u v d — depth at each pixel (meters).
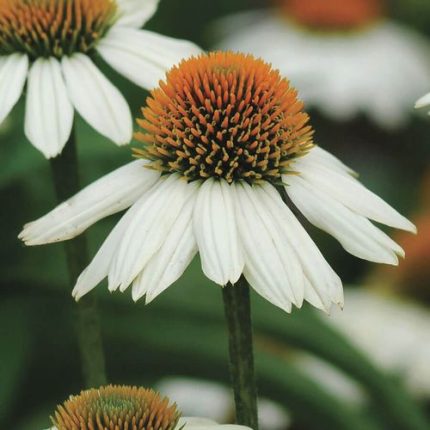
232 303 0.62
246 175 0.62
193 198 0.62
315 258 0.61
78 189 0.67
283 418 0.81
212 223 0.61
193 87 0.64
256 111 0.63
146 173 0.63
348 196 0.62
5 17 0.67
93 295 0.66
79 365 0.81
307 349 0.80
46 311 0.81
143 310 0.80
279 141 0.63
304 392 0.79
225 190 0.62
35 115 0.65
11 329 0.80
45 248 0.82
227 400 0.82
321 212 0.62
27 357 0.80
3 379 0.79
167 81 0.64
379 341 0.85
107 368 0.80
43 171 0.82
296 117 0.63
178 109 0.63
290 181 0.62
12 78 0.66
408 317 0.86
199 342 0.80
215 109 0.63
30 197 0.82
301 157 0.63
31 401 0.81
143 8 0.69
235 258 0.61
